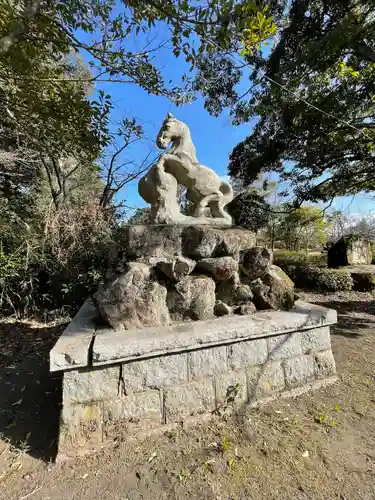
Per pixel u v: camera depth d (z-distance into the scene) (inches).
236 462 53.6
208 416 65.3
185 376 64.1
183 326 68.4
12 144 208.1
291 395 75.7
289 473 51.3
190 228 79.4
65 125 142.0
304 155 211.9
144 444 58.2
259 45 78.7
